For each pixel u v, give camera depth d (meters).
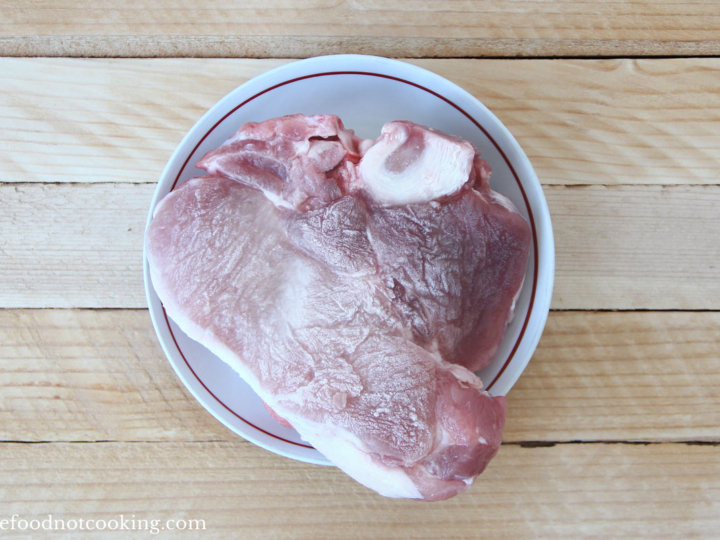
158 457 0.52
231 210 0.44
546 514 0.51
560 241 0.52
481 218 0.44
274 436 0.48
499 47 0.52
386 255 0.43
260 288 0.43
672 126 0.51
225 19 0.52
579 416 0.51
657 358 0.51
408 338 0.43
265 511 0.52
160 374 0.52
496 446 0.42
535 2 0.52
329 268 0.43
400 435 0.42
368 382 0.42
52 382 0.51
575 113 0.51
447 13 0.52
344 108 0.49
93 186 0.52
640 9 0.52
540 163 0.52
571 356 0.51
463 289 0.44
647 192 0.52
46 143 0.51
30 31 0.51
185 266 0.43
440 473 0.42
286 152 0.45
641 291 0.52
